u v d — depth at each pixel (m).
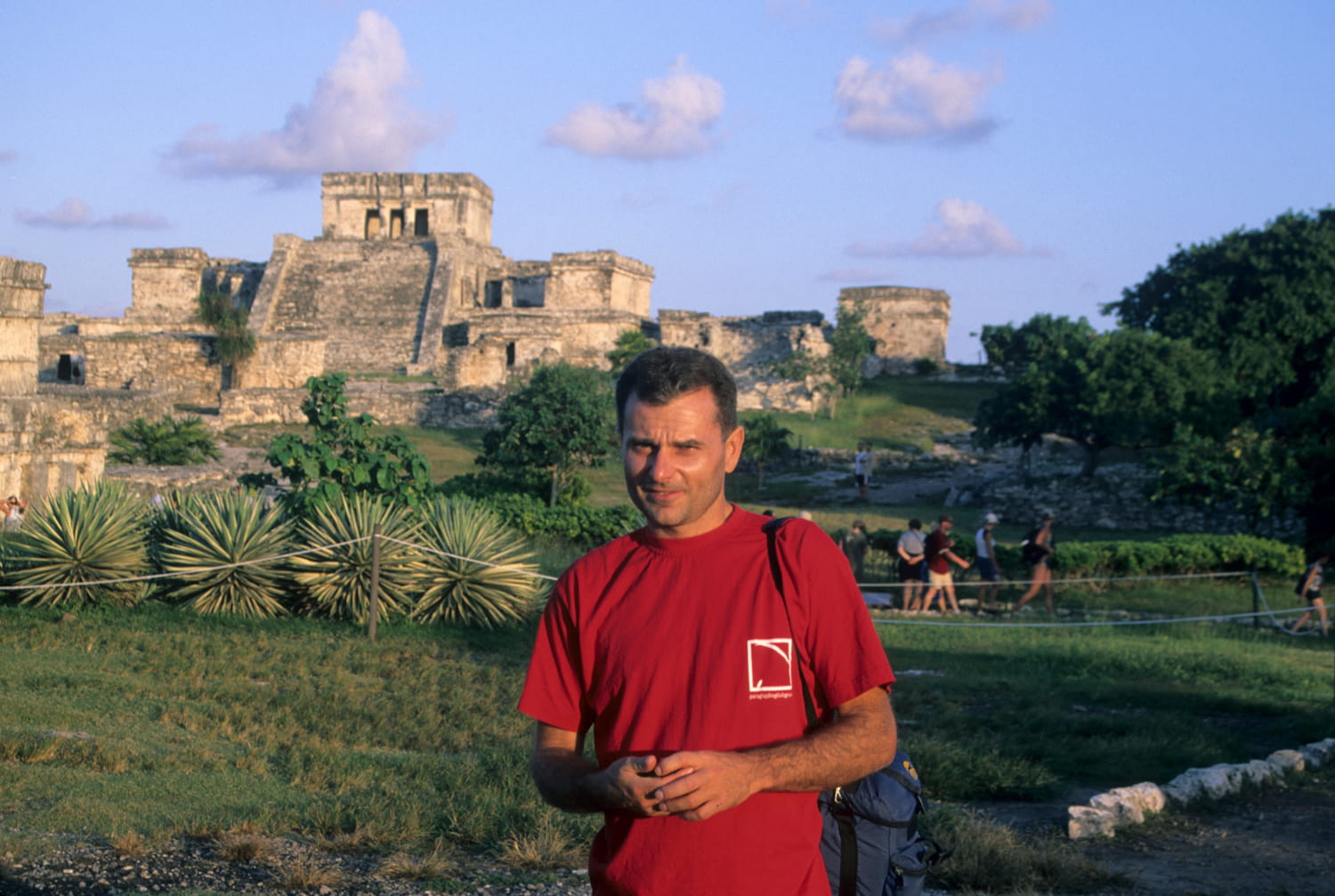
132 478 27.23
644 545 2.25
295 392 46.59
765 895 2.00
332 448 15.93
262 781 6.39
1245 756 8.33
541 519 21.58
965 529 31.31
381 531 13.26
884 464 45.34
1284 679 11.95
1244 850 6.09
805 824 2.10
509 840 5.58
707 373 2.20
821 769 1.97
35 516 13.37
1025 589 19.78
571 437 28.72
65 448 22.73
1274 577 20.70
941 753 7.43
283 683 9.55
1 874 4.51
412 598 13.75
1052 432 37.31
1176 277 54.22
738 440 2.32
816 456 45.84
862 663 2.10
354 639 12.15
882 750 2.04
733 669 2.06
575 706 2.25
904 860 3.61
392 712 8.58
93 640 10.91
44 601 12.64
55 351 52.28
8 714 7.43
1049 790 7.23
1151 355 35.53
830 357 55.12
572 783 2.03
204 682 9.31
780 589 2.12
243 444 41.88
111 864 4.77
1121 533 32.34
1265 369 46.38
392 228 79.38
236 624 12.52
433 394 49.88
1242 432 26.03
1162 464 27.64
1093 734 8.89
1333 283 46.38
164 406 41.91
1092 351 36.22
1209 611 18.23
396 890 4.70
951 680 11.05
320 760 6.87
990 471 44.19
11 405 21.22
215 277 74.19
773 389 56.38
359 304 68.19
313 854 5.18
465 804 6.02
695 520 2.20
